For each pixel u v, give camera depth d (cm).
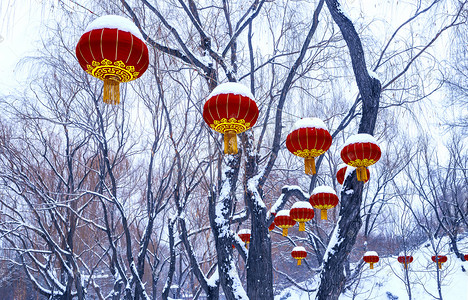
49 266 981
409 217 1537
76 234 1098
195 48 641
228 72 594
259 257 560
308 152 504
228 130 381
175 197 673
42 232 869
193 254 650
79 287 853
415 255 1880
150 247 1311
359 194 550
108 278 1463
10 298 1245
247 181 598
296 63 625
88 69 297
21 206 1043
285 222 780
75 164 1021
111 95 301
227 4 727
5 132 891
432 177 1719
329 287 526
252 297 546
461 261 1797
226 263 571
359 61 559
